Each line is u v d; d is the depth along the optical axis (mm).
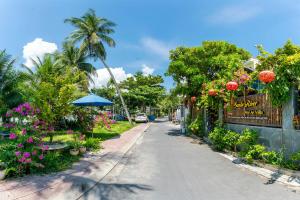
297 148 7441
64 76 12055
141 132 22797
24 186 6250
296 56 7340
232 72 12141
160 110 82250
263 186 6430
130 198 5645
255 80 9641
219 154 11195
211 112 15969
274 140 8547
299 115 7512
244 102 10930
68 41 33125
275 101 7957
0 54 19625
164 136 19781
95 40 30297
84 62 34438
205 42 18906
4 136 10648
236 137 10953
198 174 7676
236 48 18844
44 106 10477
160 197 5691
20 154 7109
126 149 12547
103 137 17625
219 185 6543
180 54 19969
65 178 7062
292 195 5746
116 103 48000
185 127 22672
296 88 7727
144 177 7402
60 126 19188
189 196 5734
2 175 6703
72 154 10172
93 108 17688
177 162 9477
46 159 8203
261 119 9531
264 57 8094
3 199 5340
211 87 13125
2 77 19422
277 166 7883
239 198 5578
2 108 14320
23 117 8680
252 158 9055
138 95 47188
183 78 20031
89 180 6934
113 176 7527
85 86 26328
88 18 31109
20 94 18125
